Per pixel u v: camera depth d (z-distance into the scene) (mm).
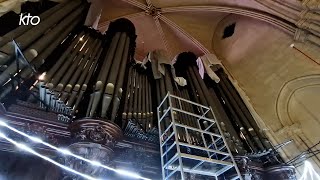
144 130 4438
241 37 10023
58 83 4344
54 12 6285
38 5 6129
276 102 8211
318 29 6879
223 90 8219
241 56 9836
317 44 7227
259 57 9180
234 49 10172
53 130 3789
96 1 8555
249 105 8023
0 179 3281
